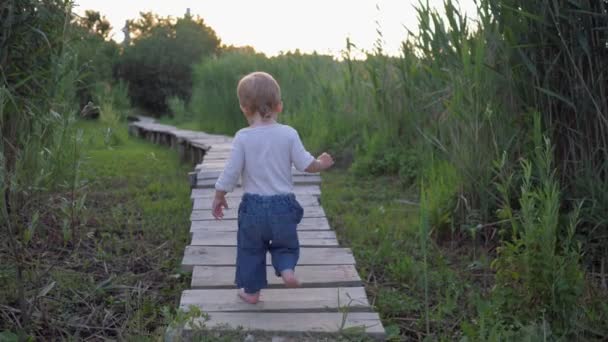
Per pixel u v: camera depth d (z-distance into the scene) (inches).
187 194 348.8
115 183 386.0
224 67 753.6
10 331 161.9
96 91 714.8
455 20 259.8
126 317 175.5
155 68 1370.6
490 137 248.7
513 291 173.0
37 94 227.8
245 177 165.6
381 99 418.9
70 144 209.3
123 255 230.5
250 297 169.3
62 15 238.1
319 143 484.1
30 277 175.5
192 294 176.6
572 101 227.8
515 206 243.9
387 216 293.0
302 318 162.6
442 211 261.1
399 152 405.7
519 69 240.2
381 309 187.3
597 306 179.6
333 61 621.0
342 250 212.8
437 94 339.3
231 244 221.1
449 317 182.7
